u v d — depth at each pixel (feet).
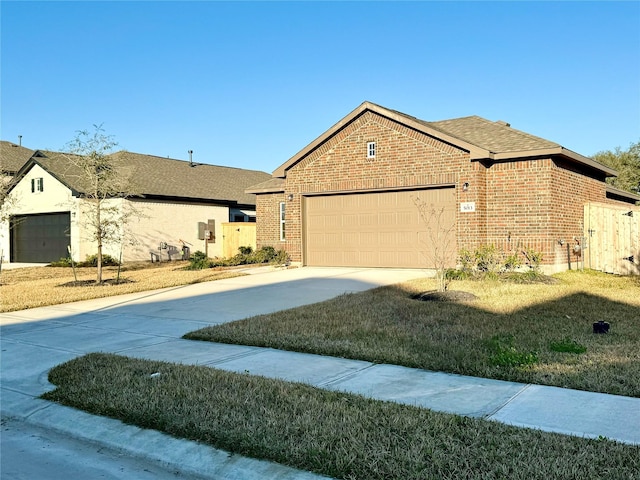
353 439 14.24
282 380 20.01
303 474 13.01
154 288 50.44
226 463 13.91
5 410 19.16
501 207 51.72
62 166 85.87
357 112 57.06
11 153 107.24
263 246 76.64
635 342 24.32
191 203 93.09
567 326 27.81
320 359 23.56
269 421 15.71
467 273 48.19
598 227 54.65
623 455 12.91
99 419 17.29
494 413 16.30
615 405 16.79
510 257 48.57
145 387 19.44
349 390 18.93
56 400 19.30
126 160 76.43
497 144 53.21
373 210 58.65
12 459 15.21
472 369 20.74
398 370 21.45
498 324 28.50
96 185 57.16
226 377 20.29
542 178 49.67
